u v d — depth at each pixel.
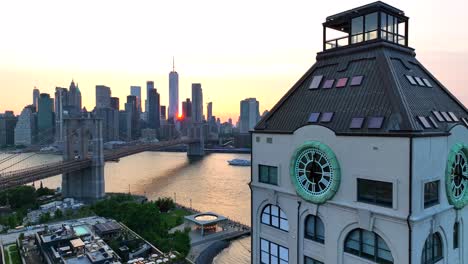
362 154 28.58
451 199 29.61
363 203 28.61
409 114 27.69
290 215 34.44
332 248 30.88
